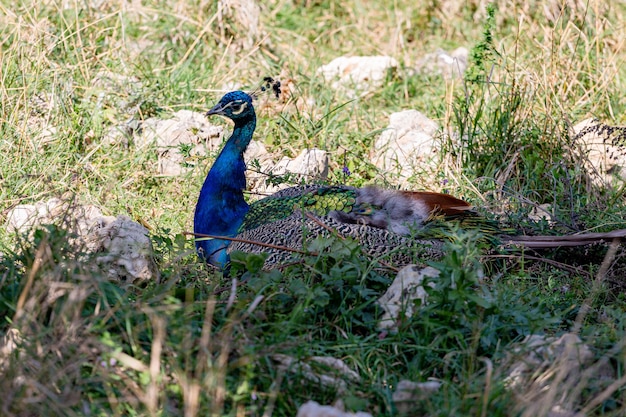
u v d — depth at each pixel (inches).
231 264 335.0
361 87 599.2
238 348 272.5
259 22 622.8
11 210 396.2
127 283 322.3
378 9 716.0
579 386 257.1
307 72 605.9
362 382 275.6
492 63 563.8
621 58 596.4
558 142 482.6
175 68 555.5
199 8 613.3
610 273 371.2
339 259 320.2
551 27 621.0
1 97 465.1
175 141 486.0
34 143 452.8
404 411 261.7
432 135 516.7
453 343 293.0
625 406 260.2
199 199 390.6
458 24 689.6
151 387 241.1
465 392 257.3
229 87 557.3
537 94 508.4
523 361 273.4
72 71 510.6
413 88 602.5
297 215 370.0
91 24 535.2
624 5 666.2
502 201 434.6
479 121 520.1
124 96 511.8
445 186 458.3
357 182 473.1
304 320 303.9
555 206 426.3
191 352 262.8
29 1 579.5
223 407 253.8
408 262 358.6
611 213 424.8
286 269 334.0
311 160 464.4
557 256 390.0
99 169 454.9
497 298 309.0
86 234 349.1
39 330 263.7
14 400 241.0
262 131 516.7
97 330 268.4
